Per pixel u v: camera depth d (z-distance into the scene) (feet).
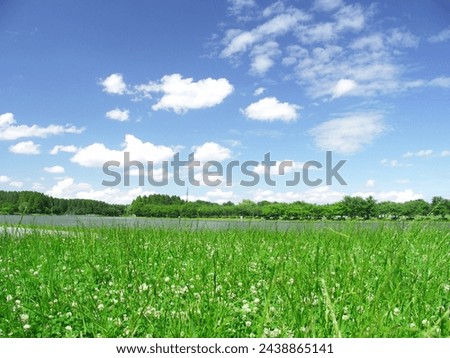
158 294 13.76
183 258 20.88
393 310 10.59
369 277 14.60
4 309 12.46
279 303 12.52
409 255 17.10
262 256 19.99
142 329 11.19
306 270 14.85
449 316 9.77
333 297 11.53
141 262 19.76
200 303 11.77
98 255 23.00
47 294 14.25
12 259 22.22
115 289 15.60
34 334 11.55
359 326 9.83
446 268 15.06
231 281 15.20
